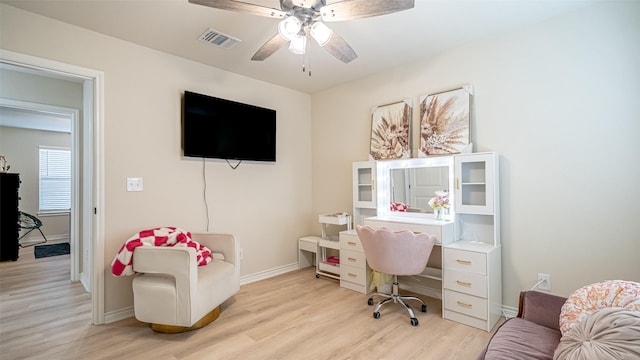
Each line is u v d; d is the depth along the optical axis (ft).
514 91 8.28
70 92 11.89
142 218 8.95
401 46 9.19
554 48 7.67
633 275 6.70
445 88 9.58
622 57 6.82
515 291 8.24
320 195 13.66
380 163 11.14
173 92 9.68
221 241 9.21
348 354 6.54
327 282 11.44
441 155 9.39
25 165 19.54
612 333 3.49
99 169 8.18
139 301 7.38
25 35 7.16
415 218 10.27
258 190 12.01
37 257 15.49
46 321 8.21
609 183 6.97
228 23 7.80
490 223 8.71
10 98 10.60
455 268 8.09
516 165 8.25
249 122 11.47
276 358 6.41
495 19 7.72
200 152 10.00
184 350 6.72
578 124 7.36
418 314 8.57
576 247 7.38
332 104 13.10
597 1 6.98
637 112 6.65
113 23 7.76
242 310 8.84
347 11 5.59
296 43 6.17
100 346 6.90
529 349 4.28
